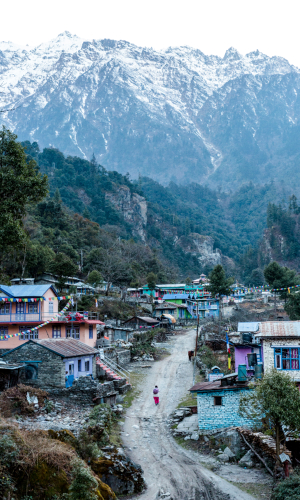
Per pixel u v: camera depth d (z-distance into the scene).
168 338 89.00
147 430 37.91
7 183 35.88
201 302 115.81
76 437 29.61
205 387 37.56
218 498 26.83
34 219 139.25
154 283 125.75
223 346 70.75
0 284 54.12
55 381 39.88
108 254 131.38
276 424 29.67
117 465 27.70
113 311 91.56
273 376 30.47
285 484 26.14
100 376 48.81
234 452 33.28
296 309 80.81
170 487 28.20
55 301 56.56
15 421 29.97
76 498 21.39
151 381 54.28
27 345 40.81
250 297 146.75
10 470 21.89
